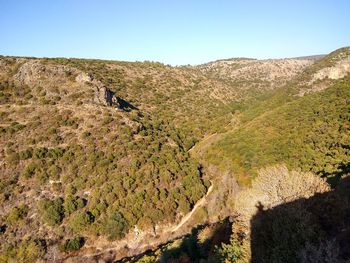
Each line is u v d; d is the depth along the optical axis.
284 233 13.03
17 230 33.38
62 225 35.00
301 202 13.80
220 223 25.70
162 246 30.78
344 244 11.91
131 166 43.41
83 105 51.97
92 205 37.22
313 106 52.09
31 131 44.22
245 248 15.41
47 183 38.56
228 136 56.75
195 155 54.94
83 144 44.53
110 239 34.94
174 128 65.12
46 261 31.59
